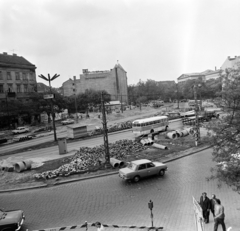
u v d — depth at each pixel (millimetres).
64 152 32875
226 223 11977
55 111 68500
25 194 19516
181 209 14305
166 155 27984
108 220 13805
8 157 33406
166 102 136250
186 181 19219
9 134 56250
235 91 11328
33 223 14289
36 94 67562
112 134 46844
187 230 11781
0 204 17875
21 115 66625
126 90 124750
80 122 70562
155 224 12711
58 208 16188
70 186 20406
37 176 22766
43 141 45719
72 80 121250
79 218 14438
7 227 12383
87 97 88688
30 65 75750
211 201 12164
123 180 20781
